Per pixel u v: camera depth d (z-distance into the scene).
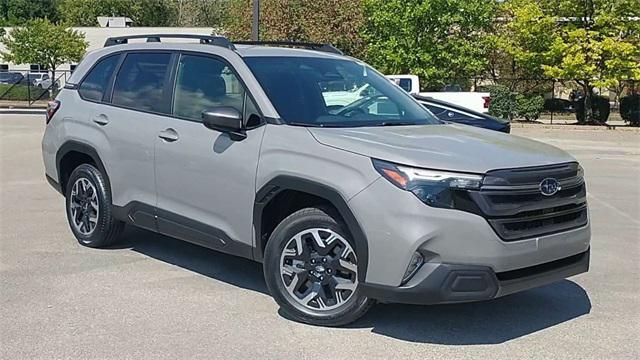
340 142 4.59
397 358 4.23
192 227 5.46
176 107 5.72
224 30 30.36
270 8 27.05
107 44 6.82
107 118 6.25
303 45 6.40
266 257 4.88
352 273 4.54
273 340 4.47
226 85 5.41
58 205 8.78
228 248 5.22
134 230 7.37
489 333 4.70
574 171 4.70
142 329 4.62
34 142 16.42
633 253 7.00
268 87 5.21
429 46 28.66
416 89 21.42
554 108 31.00
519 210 4.27
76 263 6.12
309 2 27.08
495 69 34.41
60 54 51.28
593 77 27.17
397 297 4.23
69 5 79.00
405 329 4.72
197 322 4.77
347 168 4.44
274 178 4.78
